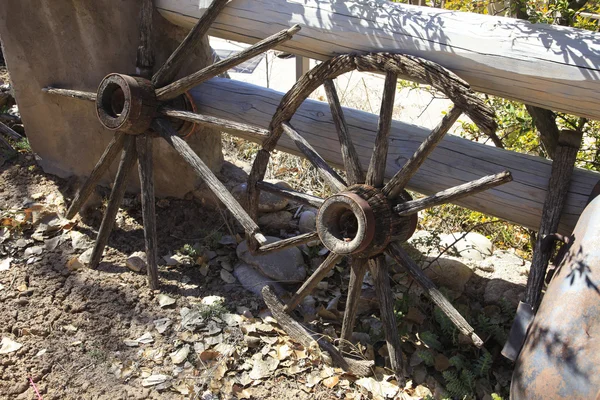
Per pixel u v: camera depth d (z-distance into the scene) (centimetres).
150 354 276
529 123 317
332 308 310
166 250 345
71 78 354
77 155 371
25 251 325
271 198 362
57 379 262
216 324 293
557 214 255
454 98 246
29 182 374
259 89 338
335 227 276
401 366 270
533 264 248
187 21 328
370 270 281
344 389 268
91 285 310
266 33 304
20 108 366
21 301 295
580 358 207
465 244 349
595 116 242
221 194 289
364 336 296
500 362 287
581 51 234
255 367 274
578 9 279
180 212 368
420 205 259
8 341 274
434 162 285
